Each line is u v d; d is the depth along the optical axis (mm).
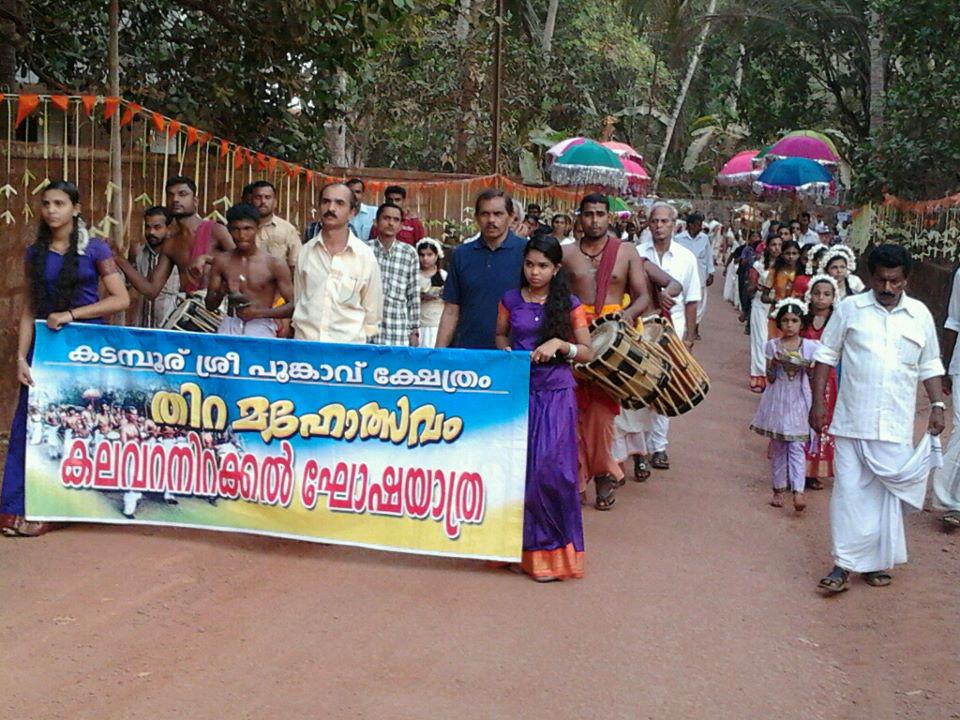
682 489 8914
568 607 6090
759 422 8422
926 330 6523
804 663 5551
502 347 6762
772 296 13141
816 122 29734
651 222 10375
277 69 11992
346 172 15711
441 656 5363
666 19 29906
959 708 5059
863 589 6637
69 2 11516
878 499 6570
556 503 6453
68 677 4965
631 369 7375
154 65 12141
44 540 6785
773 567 7047
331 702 4836
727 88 29578
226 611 5797
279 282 7562
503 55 23500
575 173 20578
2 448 8742
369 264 7258
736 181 30344
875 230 20281
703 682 5250
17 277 9180
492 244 7023
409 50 15070
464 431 6488
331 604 5961
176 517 6887
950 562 7184
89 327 6820
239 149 9625
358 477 6637
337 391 6629
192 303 7723
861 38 24844
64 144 8812
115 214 8719
